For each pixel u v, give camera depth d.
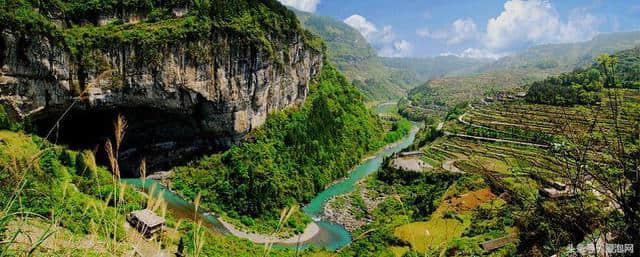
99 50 49.16
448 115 115.69
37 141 41.31
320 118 78.88
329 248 45.28
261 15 66.38
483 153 65.62
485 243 26.30
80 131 54.00
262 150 63.38
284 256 40.22
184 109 57.00
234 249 38.19
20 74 43.72
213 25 57.00
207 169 60.25
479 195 44.41
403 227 37.62
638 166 5.00
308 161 67.88
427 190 59.22
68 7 51.34
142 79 51.97
